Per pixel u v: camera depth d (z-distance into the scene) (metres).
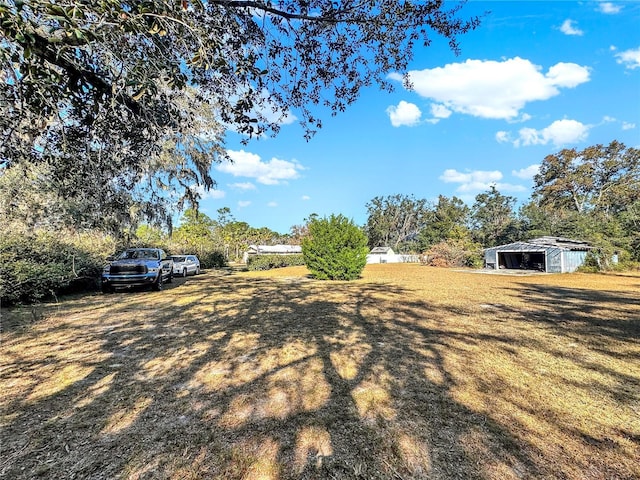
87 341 5.19
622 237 22.95
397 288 13.01
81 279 10.55
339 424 2.68
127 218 8.85
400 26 3.59
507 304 8.91
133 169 4.46
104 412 2.88
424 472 2.07
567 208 37.41
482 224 47.50
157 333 5.70
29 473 2.05
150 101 3.20
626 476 2.03
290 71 3.96
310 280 16.77
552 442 2.42
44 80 2.18
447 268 29.66
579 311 7.84
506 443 2.40
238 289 12.52
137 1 1.94
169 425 2.66
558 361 4.24
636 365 4.09
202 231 38.66
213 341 5.20
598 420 2.74
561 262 22.78
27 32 1.66
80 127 3.56
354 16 3.52
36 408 2.95
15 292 7.76
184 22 2.21
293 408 2.97
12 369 3.94
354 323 6.54
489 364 4.13
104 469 2.10
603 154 34.50
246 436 2.50
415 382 3.57
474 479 2.00
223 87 3.39
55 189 5.61
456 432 2.55
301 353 4.59
